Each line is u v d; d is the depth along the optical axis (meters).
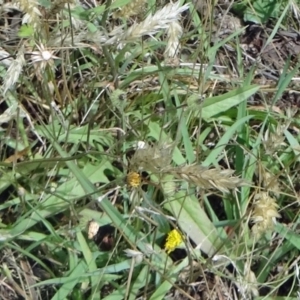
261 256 0.69
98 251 0.69
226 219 0.74
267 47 0.89
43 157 0.71
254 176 0.76
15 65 0.54
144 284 0.67
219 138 0.77
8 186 0.70
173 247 0.65
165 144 0.55
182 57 0.83
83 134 0.73
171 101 0.77
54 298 0.65
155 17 0.56
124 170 0.71
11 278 0.65
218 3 0.89
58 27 0.72
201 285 0.70
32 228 0.70
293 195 0.73
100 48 0.72
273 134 0.67
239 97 0.77
